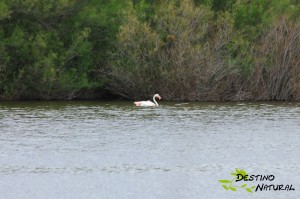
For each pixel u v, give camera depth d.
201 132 35.62
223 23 51.88
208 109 45.53
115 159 29.06
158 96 48.28
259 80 52.44
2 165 27.86
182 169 27.47
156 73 51.94
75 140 33.00
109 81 52.66
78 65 52.19
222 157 29.72
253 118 40.84
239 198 23.78
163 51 51.28
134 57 51.22
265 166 28.16
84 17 51.47
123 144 32.12
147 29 50.62
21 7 49.41
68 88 51.31
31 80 50.50
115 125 37.53
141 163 28.42
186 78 51.34
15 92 51.28
